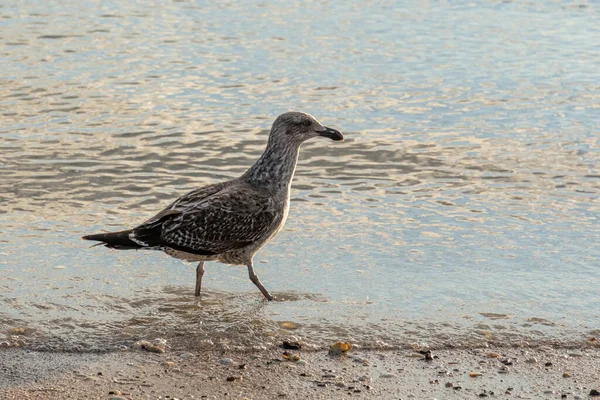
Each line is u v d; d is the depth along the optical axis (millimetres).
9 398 9391
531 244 13930
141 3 32625
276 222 12398
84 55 25875
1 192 16000
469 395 9633
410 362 10422
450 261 13336
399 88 23250
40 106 21281
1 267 12805
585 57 26078
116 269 12984
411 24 30016
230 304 11969
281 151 12508
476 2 33219
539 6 32406
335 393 9641
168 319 11484
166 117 20703
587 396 9633
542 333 11125
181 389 9680
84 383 9773
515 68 25031
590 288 12391
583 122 20406
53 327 11117
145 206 15633
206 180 17047
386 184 16766
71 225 14570
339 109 21547
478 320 11469
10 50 26203
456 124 20406
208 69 24734
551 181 16797
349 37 28359
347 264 13250
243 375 10039
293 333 11125
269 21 30250
